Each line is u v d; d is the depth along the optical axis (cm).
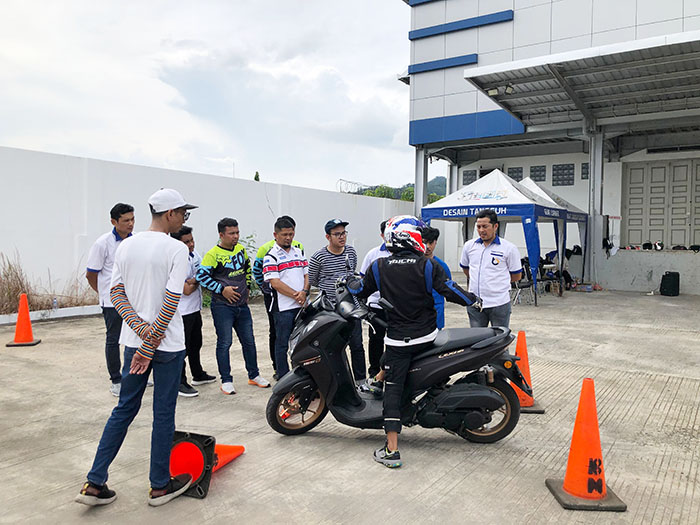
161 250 294
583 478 302
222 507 297
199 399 495
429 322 362
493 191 1270
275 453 373
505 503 302
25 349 699
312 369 387
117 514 289
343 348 392
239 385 542
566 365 627
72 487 321
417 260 358
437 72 1842
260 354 687
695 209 1761
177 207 307
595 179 1576
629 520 284
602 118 1537
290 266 496
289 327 494
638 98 1389
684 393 515
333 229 516
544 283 1435
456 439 402
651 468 349
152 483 299
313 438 404
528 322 947
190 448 315
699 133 1730
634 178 1862
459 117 1802
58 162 937
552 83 1315
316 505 298
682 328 888
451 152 2122
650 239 1839
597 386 539
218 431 415
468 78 1267
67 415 451
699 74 1184
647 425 429
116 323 499
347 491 316
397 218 371
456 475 338
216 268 507
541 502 303
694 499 307
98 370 594
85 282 984
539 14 1634
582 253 1560
